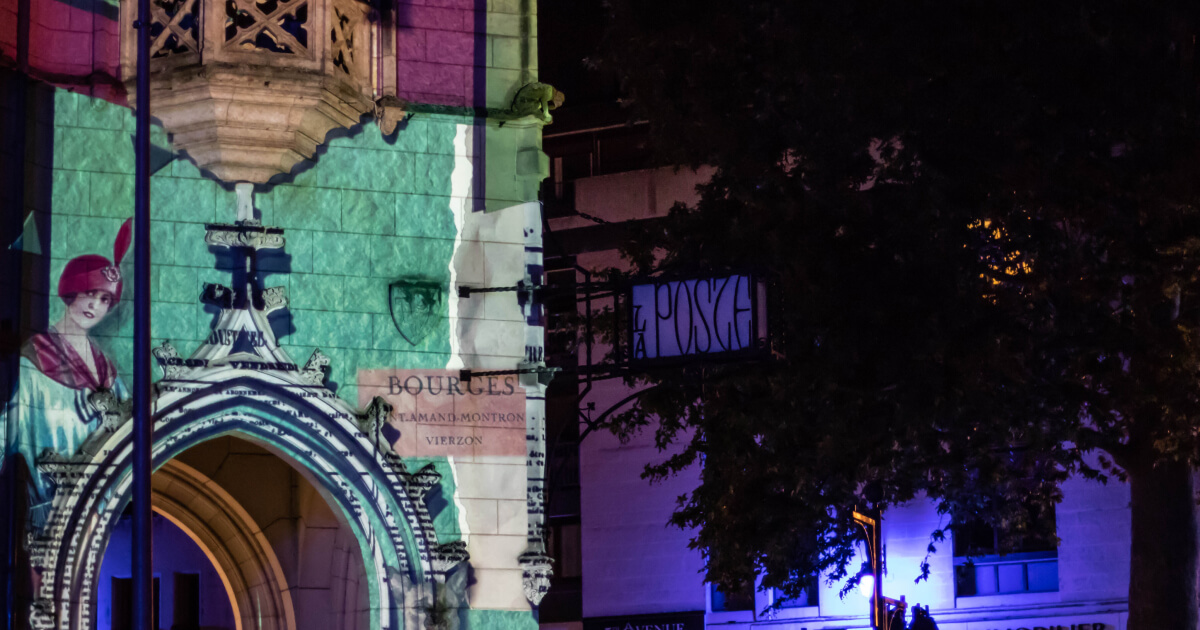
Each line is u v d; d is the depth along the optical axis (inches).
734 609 1734.7
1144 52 1032.8
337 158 949.2
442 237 968.3
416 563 931.3
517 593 950.4
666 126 1200.2
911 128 1044.5
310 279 935.0
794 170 1124.5
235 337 909.8
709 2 1144.8
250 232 914.7
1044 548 1619.1
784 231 1097.4
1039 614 1600.6
